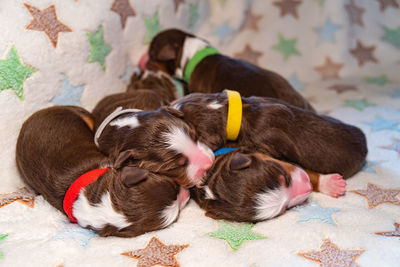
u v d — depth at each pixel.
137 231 0.45
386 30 0.80
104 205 0.46
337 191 0.50
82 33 0.56
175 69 0.69
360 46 0.80
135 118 0.50
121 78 0.64
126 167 0.46
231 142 0.53
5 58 0.50
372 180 0.53
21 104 0.52
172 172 0.48
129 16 0.63
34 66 0.52
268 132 0.52
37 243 0.45
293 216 0.47
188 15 0.75
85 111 0.56
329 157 0.52
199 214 0.49
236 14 0.79
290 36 0.80
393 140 0.60
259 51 0.80
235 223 0.47
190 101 0.54
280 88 0.61
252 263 0.42
